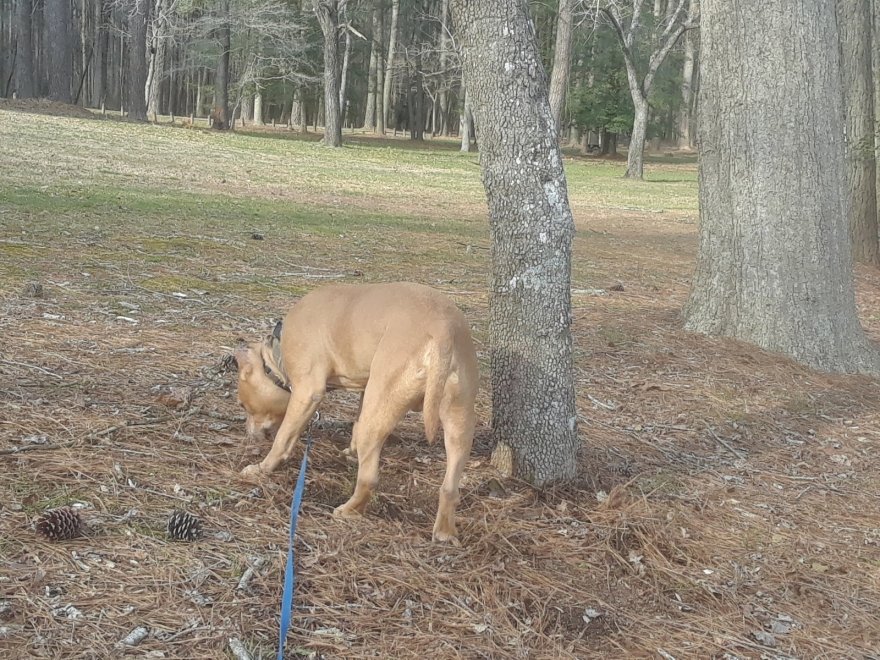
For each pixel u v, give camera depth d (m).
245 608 3.62
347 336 4.65
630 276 13.09
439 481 5.20
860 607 4.49
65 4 40.84
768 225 8.81
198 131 38.72
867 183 16.06
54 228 11.19
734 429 6.81
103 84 65.44
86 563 3.75
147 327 7.39
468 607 3.94
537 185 5.18
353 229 14.66
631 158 41.41
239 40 52.25
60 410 5.29
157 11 49.84
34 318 7.14
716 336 9.16
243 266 10.36
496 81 5.10
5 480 4.33
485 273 11.72
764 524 5.30
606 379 7.59
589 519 4.98
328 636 3.54
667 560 4.68
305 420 4.86
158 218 13.21
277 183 22.25
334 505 4.79
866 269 15.60
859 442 6.88
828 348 8.73
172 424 5.39
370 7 60.59
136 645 3.29
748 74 8.76
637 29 46.97
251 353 5.16
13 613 3.35
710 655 3.90
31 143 23.34
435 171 34.50
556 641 3.83
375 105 77.38
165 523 4.17
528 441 5.31
